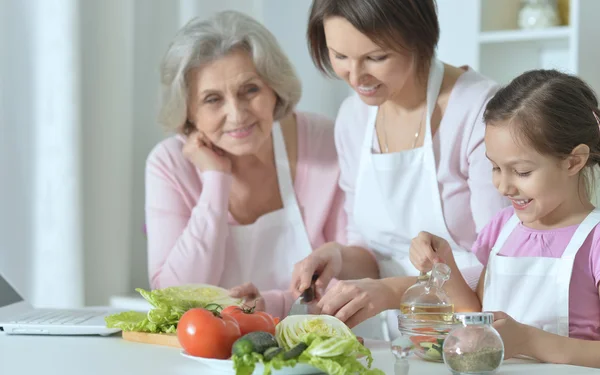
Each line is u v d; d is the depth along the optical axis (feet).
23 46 8.77
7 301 8.58
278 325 4.07
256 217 7.80
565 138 4.80
